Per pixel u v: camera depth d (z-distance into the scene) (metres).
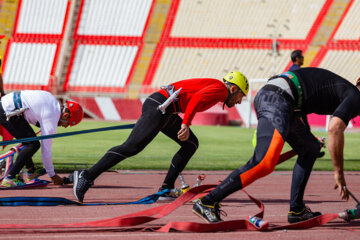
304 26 130.50
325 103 13.96
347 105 13.22
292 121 14.27
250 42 129.12
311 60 125.19
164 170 30.45
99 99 108.88
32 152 20.81
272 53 127.12
